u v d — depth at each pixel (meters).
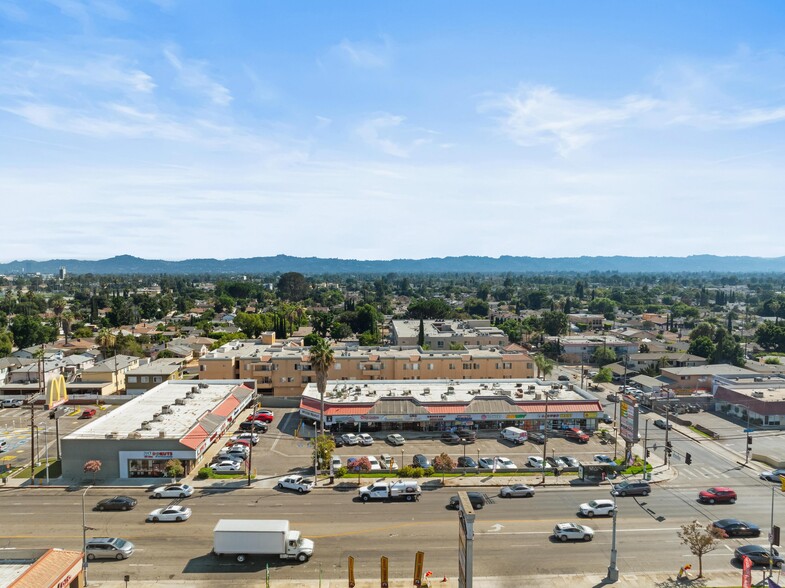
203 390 110.00
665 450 81.69
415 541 56.53
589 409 100.44
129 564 51.50
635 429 78.56
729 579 49.84
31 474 74.19
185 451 75.75
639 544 56.25
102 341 159.00
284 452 86.56
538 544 56.00
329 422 96.44
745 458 84.88
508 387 112.75
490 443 92.38
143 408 95.75
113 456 75.38
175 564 51.56
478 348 152.75
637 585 48.62
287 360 122.56
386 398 100.19
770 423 103.00
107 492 70.25
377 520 61.50
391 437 91.75
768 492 70.88
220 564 51.62
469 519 37.44
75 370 142.38
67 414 111.19
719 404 116.25
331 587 47.62
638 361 160.00
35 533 58.00
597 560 52.94
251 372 122.94
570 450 89.12
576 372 161.38
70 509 64.50
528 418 99.38
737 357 161.00
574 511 64.56
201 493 69.81
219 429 89.69
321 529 59.09
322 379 88.75
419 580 47.41
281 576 49.56
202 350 165.88
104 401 122.19
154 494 68.31
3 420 107.62
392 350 138.75
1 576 41.50
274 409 113.88
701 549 49.41
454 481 74.19
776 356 175.50
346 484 72.69
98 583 48.22
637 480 74.25
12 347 182.38
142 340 197.25
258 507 65.19
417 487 67.81
